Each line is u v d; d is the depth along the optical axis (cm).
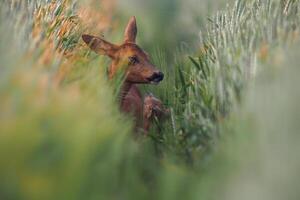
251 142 900
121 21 2088
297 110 891
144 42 1842
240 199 822
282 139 868
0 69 908
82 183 803
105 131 898
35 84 903
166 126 1192
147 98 1256
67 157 820
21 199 780
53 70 1017
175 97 1275
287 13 1217
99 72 1127
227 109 1073
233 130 974
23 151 804
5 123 824
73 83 1025
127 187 866
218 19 1387
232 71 1097
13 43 995
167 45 1808
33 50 1027
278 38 1093
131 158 932
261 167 845
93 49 1230
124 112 1171
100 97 1027
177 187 866
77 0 1598
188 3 2067
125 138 969
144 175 938
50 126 852
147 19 2081
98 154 862
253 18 1238
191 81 1257
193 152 1028
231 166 877
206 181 870
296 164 830
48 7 1329
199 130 1087
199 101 1158
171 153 1055
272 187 820
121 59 1209
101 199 806
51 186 791
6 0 1154
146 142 1101
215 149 979
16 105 852
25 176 791
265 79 989
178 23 1959
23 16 1137
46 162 810
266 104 930
